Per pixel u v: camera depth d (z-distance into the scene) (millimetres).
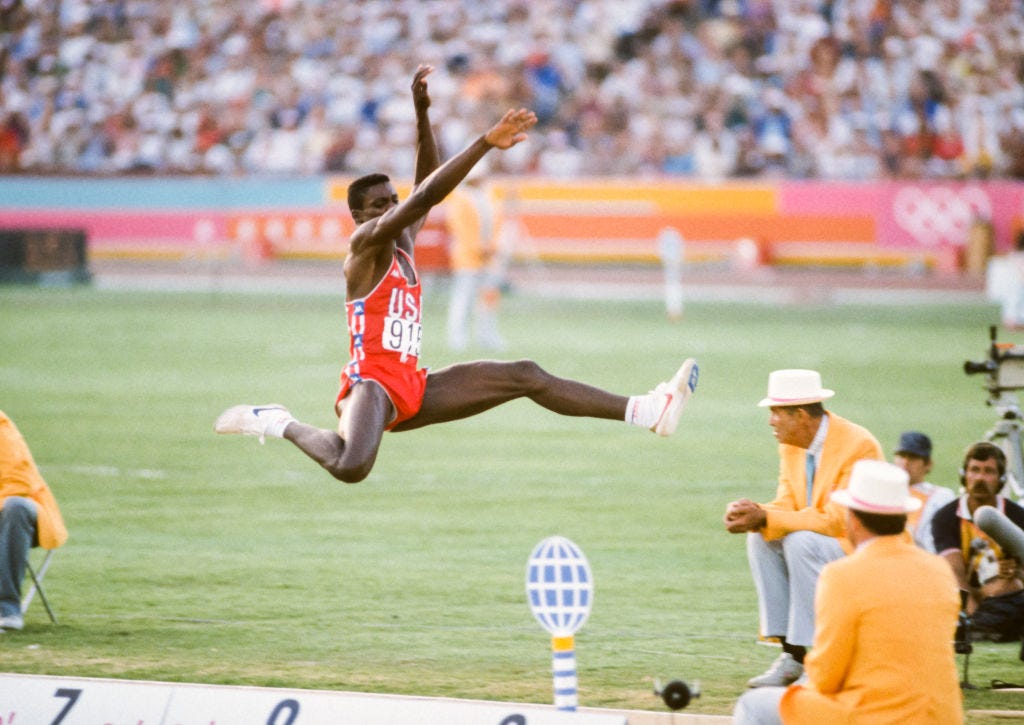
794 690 20906
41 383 64562
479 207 75375
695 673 27812
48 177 107062
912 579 20219
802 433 26047
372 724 22969
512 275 105812
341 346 77875
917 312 95062
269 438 53281
